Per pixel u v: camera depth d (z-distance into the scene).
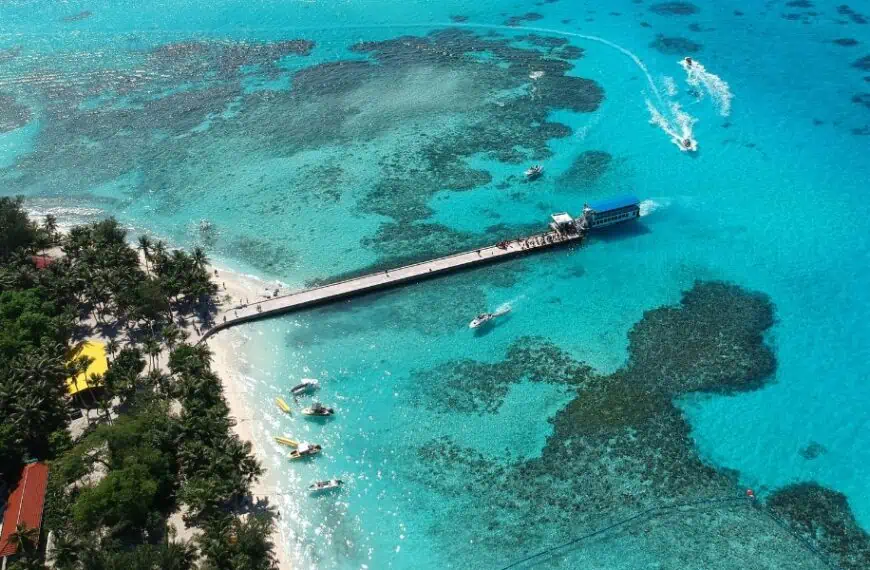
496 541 64.88
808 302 92.06
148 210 117.06
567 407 78.31
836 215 108.62
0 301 84.94
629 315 91.56
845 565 61.84
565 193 117.00
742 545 63.75
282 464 72.69
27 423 69.81
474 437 75.31
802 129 131.62
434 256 103.38
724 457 72.25
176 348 81.25
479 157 128.25
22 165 131.50
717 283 96.38
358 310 94.38
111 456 68.06
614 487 69.31
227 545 58.75
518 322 91.06
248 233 110.44
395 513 67.81
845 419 75.88
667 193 116.12
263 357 86.94
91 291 90.44
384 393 81.31
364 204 116.50
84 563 56.22
